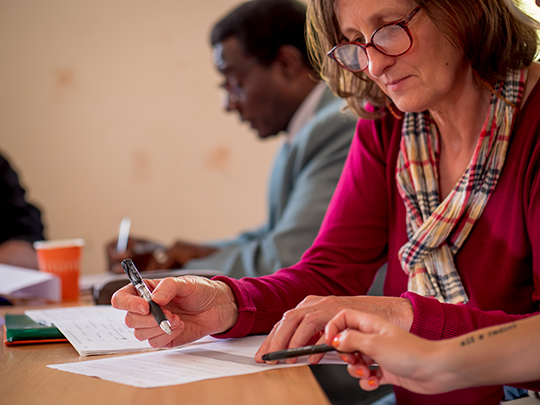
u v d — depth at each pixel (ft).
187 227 10.42
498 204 2.99
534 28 2.95
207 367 2.25
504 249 2.96
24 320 3.32
